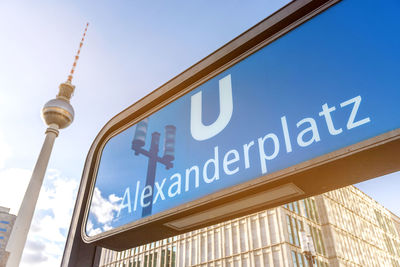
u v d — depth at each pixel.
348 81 2.23
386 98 1.98
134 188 3.49
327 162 2.04
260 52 3.04
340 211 64.81
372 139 1.89
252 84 2.93
